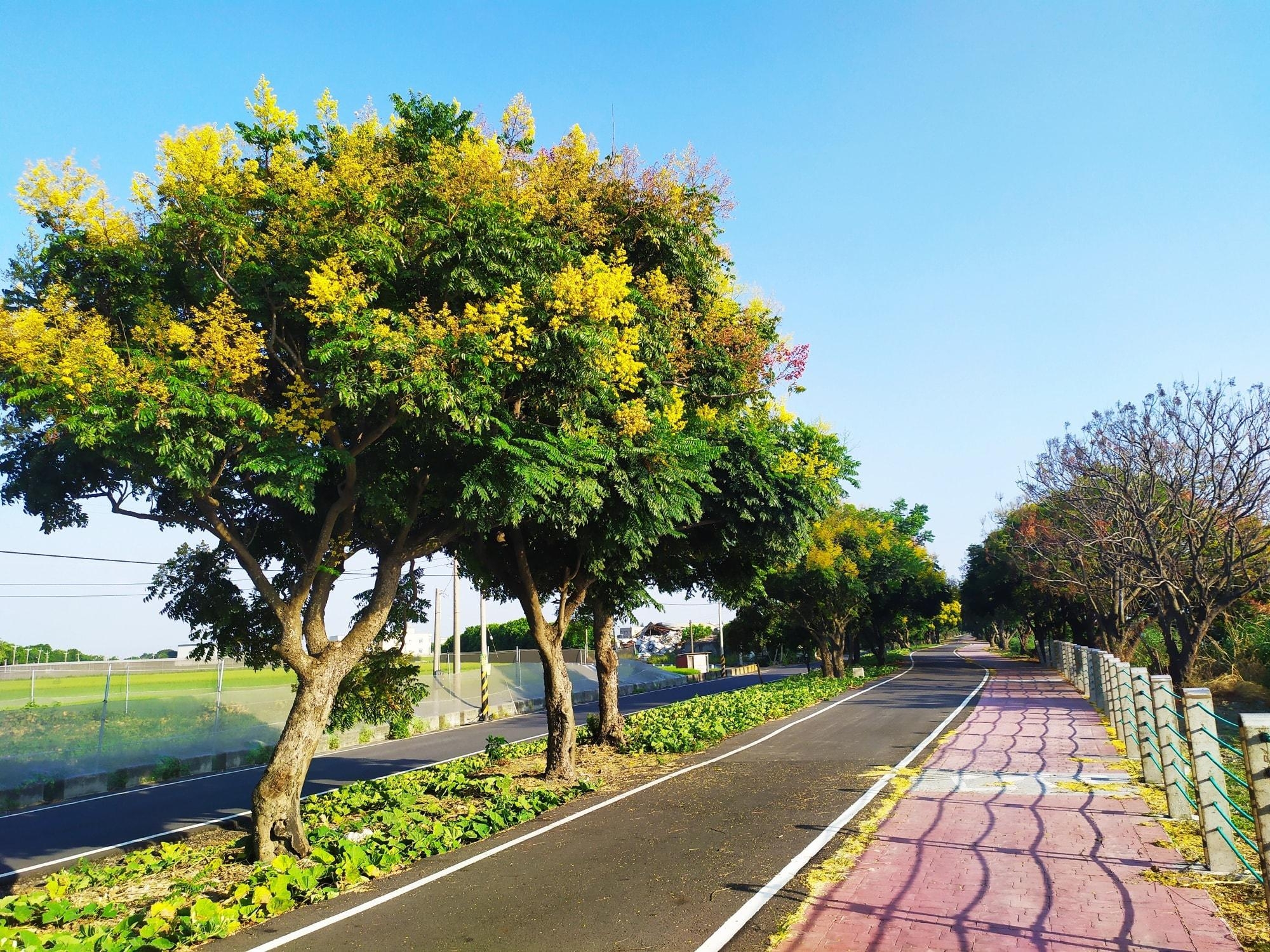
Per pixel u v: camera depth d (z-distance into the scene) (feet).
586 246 35.40
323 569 31.30
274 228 26.73
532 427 29.91
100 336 24.27
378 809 39.11
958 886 21.24
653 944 18.92
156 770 64.69
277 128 28.60
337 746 75.15
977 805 30.71
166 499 30.48
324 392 27.30
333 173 27.40
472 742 75.51
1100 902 19.35
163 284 27.50
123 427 23.22
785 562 58.44
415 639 202.08
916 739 51.67
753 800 35.09
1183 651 69.87
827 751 49.19
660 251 39.11
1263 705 68.18
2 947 19.88
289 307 27.63
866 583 124.67
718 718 67.05
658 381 36.81
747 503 47.83
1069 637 152.76
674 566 58.70
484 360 25.85
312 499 31.73
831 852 25.59
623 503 35.55
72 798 58.18
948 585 202.28
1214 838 21.22
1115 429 74.79
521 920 21.21
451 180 28.17
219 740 73.97
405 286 28.12
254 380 27.40
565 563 46.14
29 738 60.39
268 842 29.89
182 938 21.09
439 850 29.30
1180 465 71.36
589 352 28.32
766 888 22.41
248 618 38.75
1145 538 70.64
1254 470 65.72
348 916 22.45
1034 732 51.60
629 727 65.67
